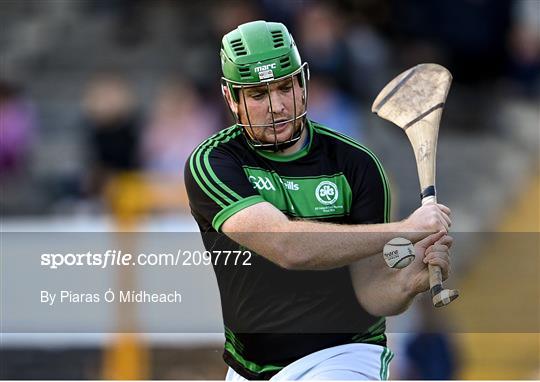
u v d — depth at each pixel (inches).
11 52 1855.3
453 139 1610.5
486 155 1571.1
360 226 559.2
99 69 1807.3
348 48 1456.7
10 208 1368.1
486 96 1627.7
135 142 1382.9
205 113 1413.6
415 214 567.5
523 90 1711.4
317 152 581.9
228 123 1412.4
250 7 1499.8
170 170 1371.8
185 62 1793.8
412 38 1619.1
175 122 1389.0
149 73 1770.4
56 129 1660.9
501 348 1122.7
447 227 568.7
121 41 1854.1
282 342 588.7
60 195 1412.4
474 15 1578.5
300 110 572.1
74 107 1711.4
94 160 1385.3
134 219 1006.4
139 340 923.4
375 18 1654.8
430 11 1592.0
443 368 962.1
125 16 1871.3
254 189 571.8
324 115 1392.7
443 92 614.2
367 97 1549.0
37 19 1955.0
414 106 613.6
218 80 1473.9
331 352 585.6
